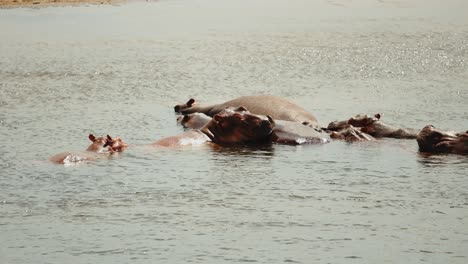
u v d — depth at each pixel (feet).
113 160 58.34
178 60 110.93
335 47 120.67
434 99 82.64
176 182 52.49
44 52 119.24
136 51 119.03
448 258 39.19
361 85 92.32
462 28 138.82
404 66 105.40
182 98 85.35
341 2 183.21
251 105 71.00
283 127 65.00
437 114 74.74
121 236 42.42
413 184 51.83
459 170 55.16
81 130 69.62
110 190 50.75
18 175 54.44
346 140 64.75
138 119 74.33
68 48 122.52
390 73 100.63
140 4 176.04
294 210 46.52
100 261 39.04
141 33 136.56
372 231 42.98
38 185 52.03
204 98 85.25
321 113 75.87
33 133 68.54
